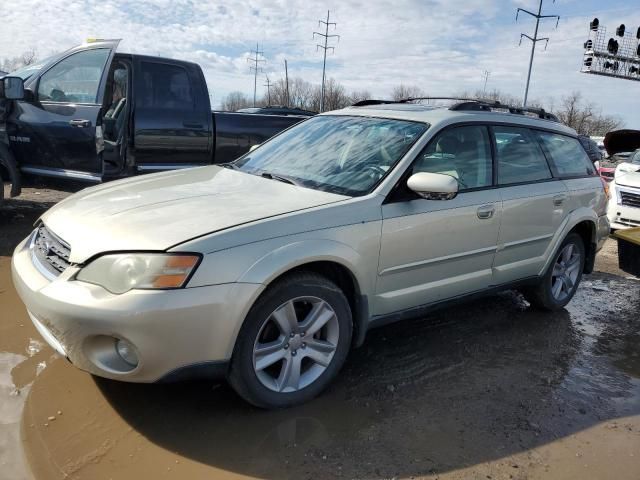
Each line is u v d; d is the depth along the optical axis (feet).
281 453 8.71
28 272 9.37
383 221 10.58
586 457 9.22
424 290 11.78
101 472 8.00
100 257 8.48
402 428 9.63
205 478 8.05
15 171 20.10
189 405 9.82
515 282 14.26
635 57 116.47
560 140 15.81
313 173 11.91
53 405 9.50
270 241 9.09
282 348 9.64
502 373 12.07
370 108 13.98
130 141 19.85
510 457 9.06
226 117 22.71
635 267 17.49
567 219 15.08
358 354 12.47
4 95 18.78
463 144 12.64
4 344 11.59
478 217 12.38
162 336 8.15
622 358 13.50
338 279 10.58
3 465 7.95
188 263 8.32
